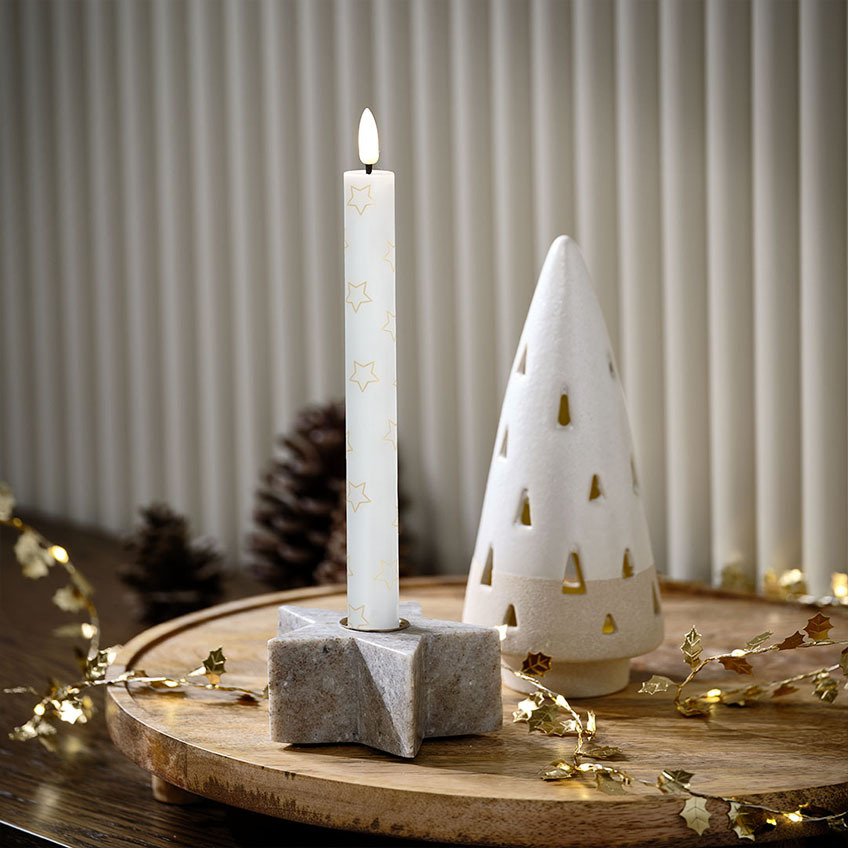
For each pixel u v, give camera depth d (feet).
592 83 3.97
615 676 3.08
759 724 2.93
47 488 5.80
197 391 5.12
